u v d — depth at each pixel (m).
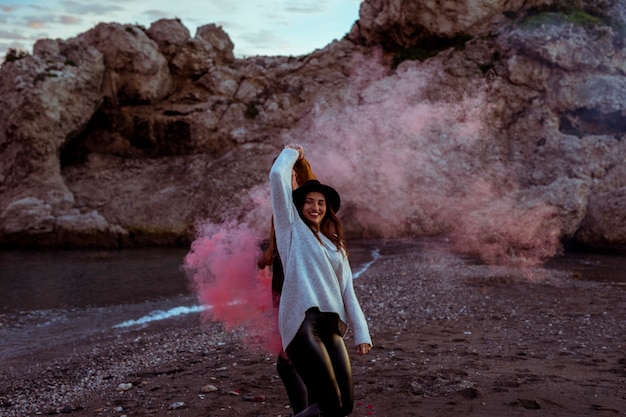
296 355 3.03
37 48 30.66
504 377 5.14
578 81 26.97
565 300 10.23
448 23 30.66
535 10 29.92
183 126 31.14
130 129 31.86
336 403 2.96
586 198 21.06
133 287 14.95
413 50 31.33
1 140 28.62
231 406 4.61
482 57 29.56
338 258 3.28
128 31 32.12
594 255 19.61
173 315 11.16
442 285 12.54
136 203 28.08
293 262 3.17
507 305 9.76
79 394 5.48
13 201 27.20
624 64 27.06
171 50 32.97
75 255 22.69
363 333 3.20
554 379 5.04
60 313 11.76
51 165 28.70
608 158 24.86
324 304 3.12
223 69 33.44
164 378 5.78
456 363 5.77
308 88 32.25
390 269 16.06
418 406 4.38
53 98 28.53
